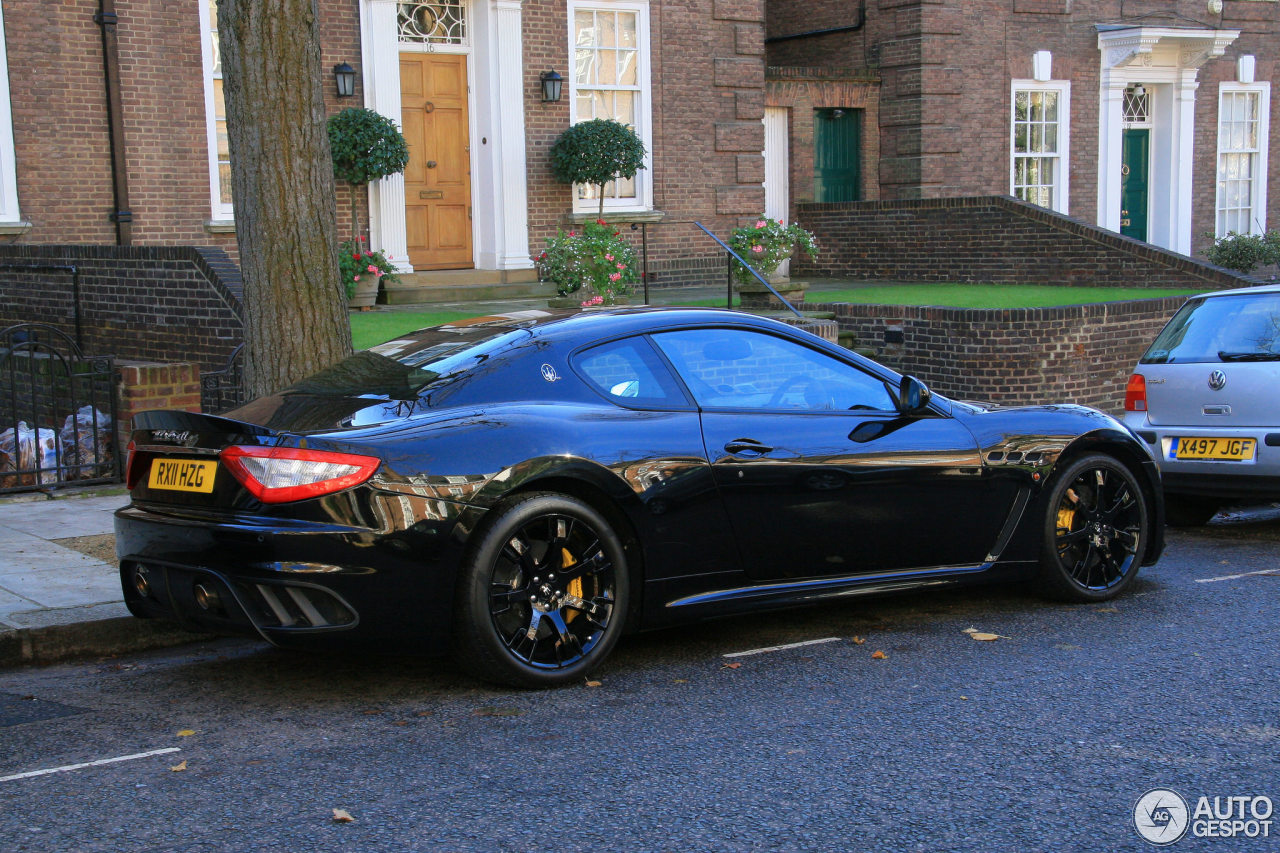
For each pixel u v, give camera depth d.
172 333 11.52
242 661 5.32
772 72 20.44
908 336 12.03
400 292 15.45
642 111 17.77
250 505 4.44
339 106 15.47
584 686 4.85
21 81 13.62
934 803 3.71
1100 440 6.00
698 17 18.14
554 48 16.88
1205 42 22.84
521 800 3.75
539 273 16.72
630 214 17.53
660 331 5.29
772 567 5.25
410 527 4.44
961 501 5.64
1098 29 22.39
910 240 19.81
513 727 4.39
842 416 5.48
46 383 10.55
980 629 5.64
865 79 21.20
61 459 9.46
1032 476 5.80
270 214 6.50
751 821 3.59
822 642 5.45
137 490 4.90
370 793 3.81
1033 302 15.02
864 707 4.57
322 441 4.45
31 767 4.07
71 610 5.53
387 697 4.75
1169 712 4.49
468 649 4.64
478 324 5.53
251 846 3.45
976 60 21.23
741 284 15.38
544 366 4.99
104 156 14.16
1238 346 7.55
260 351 6.57
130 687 4.96
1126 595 6.23
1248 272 21.77
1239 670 4.98
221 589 4.45
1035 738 4.24
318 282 6.61
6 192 13.64
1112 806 3.68
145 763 4.09
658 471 4.94
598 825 3.56
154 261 11.62
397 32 15.95
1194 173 23.78
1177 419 7.72
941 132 20.92
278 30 6.43
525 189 16.77
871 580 5.48
